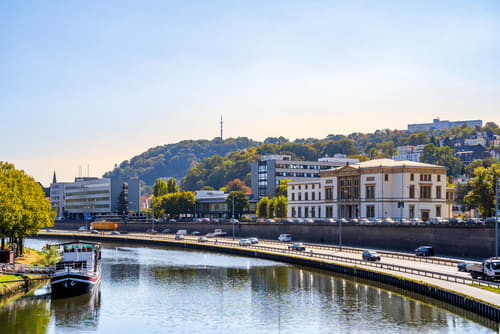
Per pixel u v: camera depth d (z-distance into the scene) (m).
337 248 177.88
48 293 114.25
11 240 146.50
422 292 101.19
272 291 115.06
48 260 141.38
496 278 100.38
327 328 85.81
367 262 133.25
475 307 84.56
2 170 153.88
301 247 175.88
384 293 109.06
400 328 84.12
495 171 189.62
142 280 132.75
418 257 140.38
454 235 148.75
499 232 135.62
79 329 87.38
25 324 89.75
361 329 84.69
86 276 112.00
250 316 94.38
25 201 150.00
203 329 87.12
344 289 114.25
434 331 81.94
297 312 96.19
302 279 129.00
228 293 114.50
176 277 136.88
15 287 114.69
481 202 188.62
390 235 172.12
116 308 101.31
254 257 180.12
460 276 101.12
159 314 96.81
